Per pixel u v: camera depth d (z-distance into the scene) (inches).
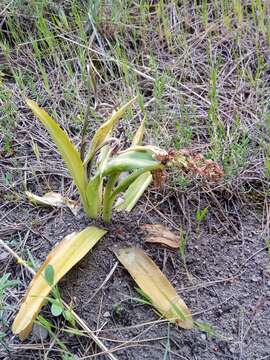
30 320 15.7
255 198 21.2
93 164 20.2
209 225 20.2
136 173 17.3
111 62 27.1
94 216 19.2
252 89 25.4
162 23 29.3
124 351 16.5
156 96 23.5
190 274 18.6
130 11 30.0
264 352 16.6
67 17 29.5
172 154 16.3
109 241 18.8
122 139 22.2
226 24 27.9
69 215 20.0
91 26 28.7
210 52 26.9
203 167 16.6
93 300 17.6
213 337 16.9
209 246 19.5
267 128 23.1
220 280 18.5
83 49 27.5
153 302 16.9
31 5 29.1
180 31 28.6
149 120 23.8
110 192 18.1
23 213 20.6
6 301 17.7
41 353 16.4
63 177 22.0
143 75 26.0
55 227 19.8
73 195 21.3
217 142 21.8
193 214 20.6
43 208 20.6
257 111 24.2
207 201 20.9
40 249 19.2
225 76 26.5
